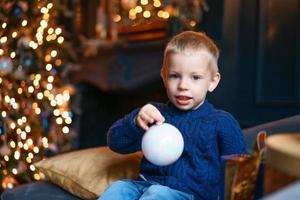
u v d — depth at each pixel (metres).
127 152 1.17
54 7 2.24
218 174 1.05
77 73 3.61
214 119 1.07
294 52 2.28
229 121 1.07
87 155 1.39
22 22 2.04
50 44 2.18
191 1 2.62
